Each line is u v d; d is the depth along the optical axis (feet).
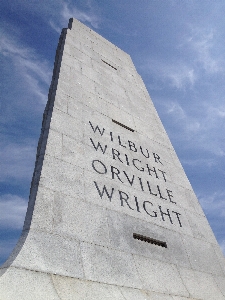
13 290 8.48
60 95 20.07
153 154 23.75
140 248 14.73
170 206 19.66
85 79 25.31
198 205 22.66
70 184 14.40
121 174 18.24
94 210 14.32
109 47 39.37
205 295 14.75
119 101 27.07
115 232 14.24
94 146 18.39
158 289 13.00
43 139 15.99
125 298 11.05
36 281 9.32
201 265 17.12
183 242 17.69
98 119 21.49
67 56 26.61
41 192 12.78
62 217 12.61
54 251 11.00
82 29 37.01
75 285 10.23
